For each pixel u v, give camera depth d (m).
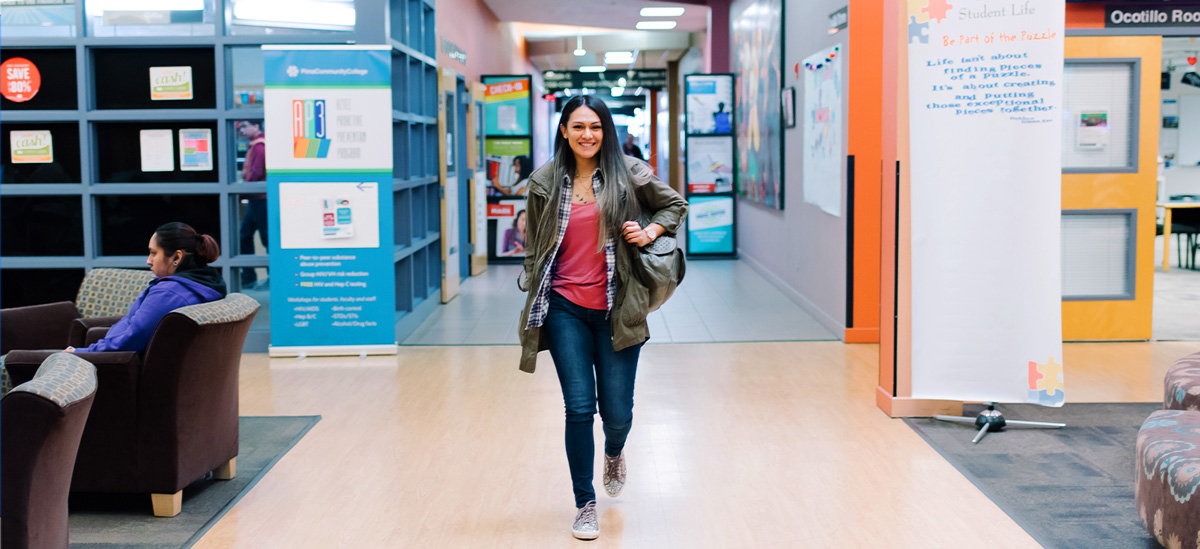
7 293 6.70
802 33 8.49
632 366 3.28
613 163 3.18
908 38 4.46
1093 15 6.52
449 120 9.45
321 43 6.61
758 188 10.88
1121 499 3.54
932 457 4.12
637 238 3.09
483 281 10.57
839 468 3.99
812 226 8.09
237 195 6.70
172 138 6.61
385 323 6.47
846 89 6.76
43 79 6.57
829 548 3.16
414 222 8.43
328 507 3.60
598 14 14.20
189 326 3.42
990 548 3.13
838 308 7.14
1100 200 6.66
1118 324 6.78
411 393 5.41
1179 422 3.16
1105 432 4.46
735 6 12.62
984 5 4.36
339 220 6.37
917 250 4.62
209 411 3.67
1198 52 13.76
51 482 2.52
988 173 4.47
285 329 6.45
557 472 3.99
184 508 3.59
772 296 9.23
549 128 22.03
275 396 5.37
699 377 5.74
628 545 3.21
